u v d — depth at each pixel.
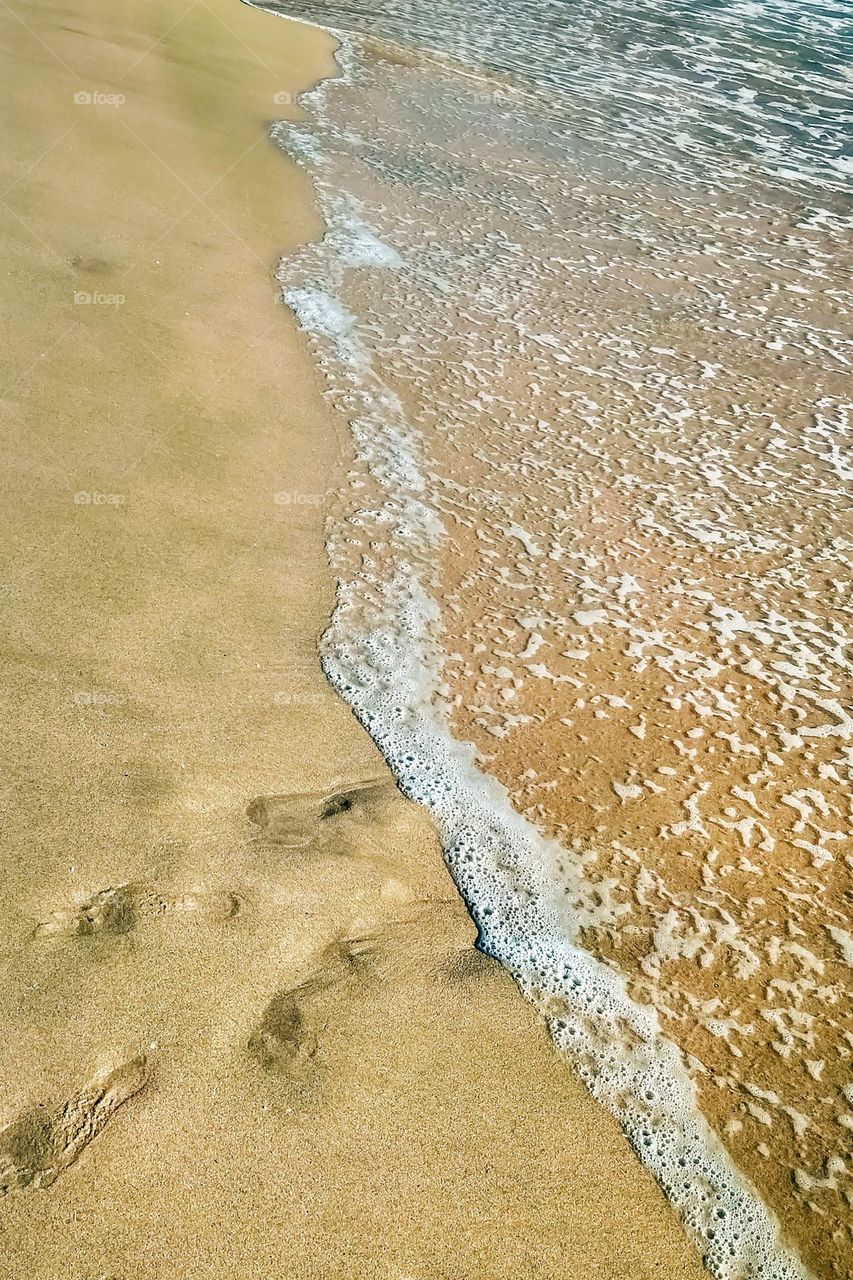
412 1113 2.42
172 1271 2.06
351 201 7.39
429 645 3.88
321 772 3.26
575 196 8.24
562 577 4.33
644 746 3.57
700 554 4.57
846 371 6.21
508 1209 2.28
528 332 6.19
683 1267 2.27
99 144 6.89
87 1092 2.31
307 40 10.49
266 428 4.82
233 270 6.04
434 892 2.99
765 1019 2.79
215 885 2.80
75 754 3.05
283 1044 2.49
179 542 3.99
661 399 5.72
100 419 4.49
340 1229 2.18
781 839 3.29
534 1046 2.64
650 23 13.31
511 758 3.47
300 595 3.94
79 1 9.34
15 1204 2.11
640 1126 2.52
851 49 12.84
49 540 3.79
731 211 8.33
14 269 5.32
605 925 2.99
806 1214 2.40
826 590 4.44
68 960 2.54
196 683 3.42
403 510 4.54
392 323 6.02
